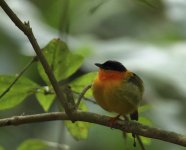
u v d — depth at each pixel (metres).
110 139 13.12
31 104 13.77
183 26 12.88
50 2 14.27
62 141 9.65
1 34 12.55
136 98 8.75
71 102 7.60
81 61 8.29
